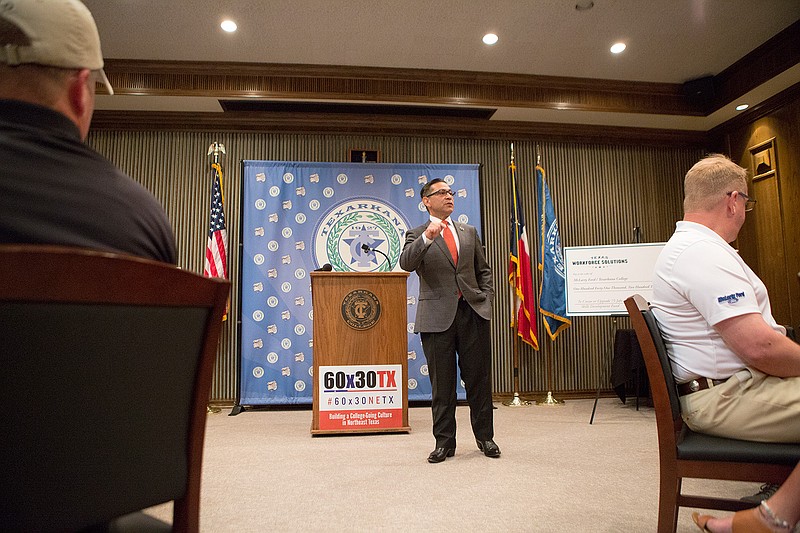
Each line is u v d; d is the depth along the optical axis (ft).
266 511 6.98
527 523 6.38
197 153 18.80
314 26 15.19
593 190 20.29
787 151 17.16
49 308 1.91
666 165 20.85
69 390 2.01
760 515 4.24
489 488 7.84
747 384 4.75
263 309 17.35
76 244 2.19
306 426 13.76
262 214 17.74
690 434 5.15
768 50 16.33
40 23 2.38
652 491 7.64
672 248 5.38
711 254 4.99
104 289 2.05
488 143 19.99
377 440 11.56
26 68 2.40
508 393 18.81
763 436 4.69
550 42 16.21
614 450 10.39
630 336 16.58
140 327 2.26
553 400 17.81
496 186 19.80
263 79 17.40
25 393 1.89
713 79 18.53
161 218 2.73
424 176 18.52
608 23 15.25
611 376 17.24
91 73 2.65
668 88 18.95
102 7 14.17
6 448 1.86
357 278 12.34
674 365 5.29
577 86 18.62
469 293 9.70
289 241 17.74
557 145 20.34
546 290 17.81
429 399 17.46
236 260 18.29
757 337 4.56
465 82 18.16
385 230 18.15
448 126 19.45
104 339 2.11
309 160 19.10
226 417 15.56
